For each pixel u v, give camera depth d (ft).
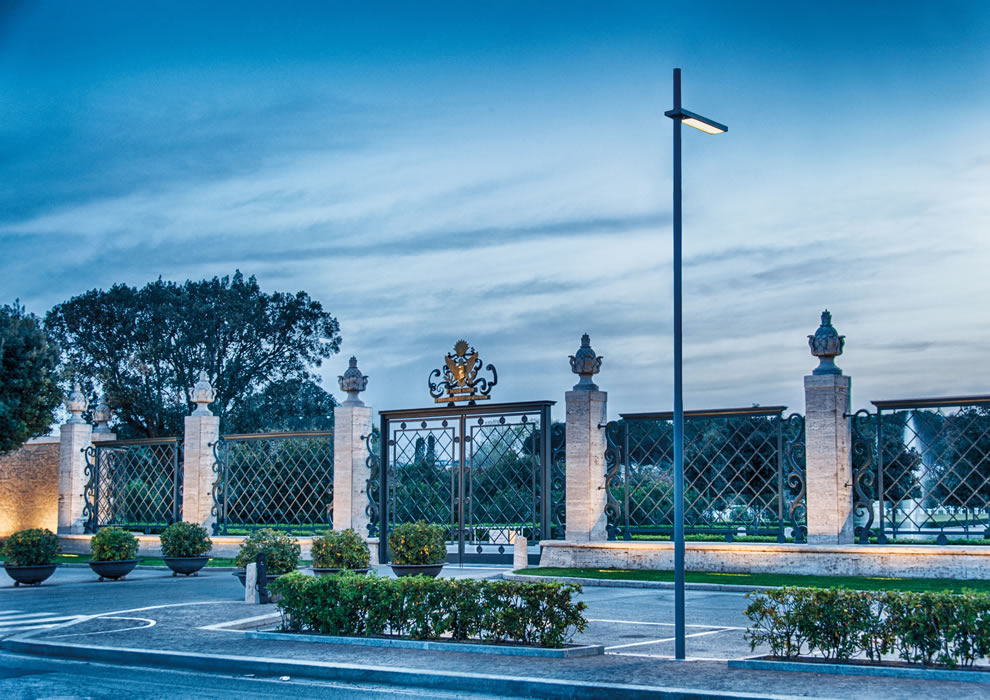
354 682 35.40
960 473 59.36
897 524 60.80
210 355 157.28
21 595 64.80
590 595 58.29
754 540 67.92
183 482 92.12
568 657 37.04
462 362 76.74
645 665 34.96
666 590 59.82
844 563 59.52
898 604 33.14
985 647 31.96
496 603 39.73
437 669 35.01
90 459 102.42
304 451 98.43
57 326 157.79
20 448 108.99
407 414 79.10
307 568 77.87
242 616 51.29
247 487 94.07
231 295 159.63
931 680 31.12
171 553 78.54
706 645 40.63
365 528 81.25
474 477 75.77
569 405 71.00
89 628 47.93
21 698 33.27
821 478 61.52
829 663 33.55
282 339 165.68
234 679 36.40
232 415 154.30
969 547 56.49
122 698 33.09
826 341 62.39
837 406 61.57
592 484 69.92
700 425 71.72
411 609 41.55
